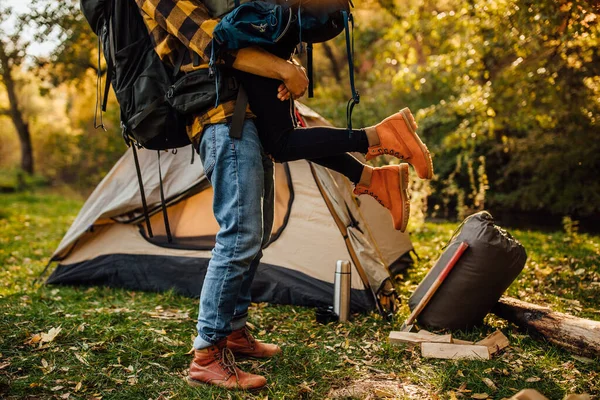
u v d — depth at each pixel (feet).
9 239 24.30
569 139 32.09
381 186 8.15
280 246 13.06
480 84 28.68
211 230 14.02
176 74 7.22
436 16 25.27
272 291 12.87
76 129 67.87
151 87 7.16
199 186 13.73
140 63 7.27
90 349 9.16
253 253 7.36
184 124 7.49
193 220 14.15
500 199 36.35
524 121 29.89
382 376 8.39
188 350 9.25
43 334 9.57
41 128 86.22
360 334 10.52
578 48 20.72
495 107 27.12
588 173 33.50
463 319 10.35
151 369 8.53
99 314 11.19
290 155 7.31
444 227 25.58
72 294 13.57
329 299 12.39
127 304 12.54
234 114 7.01
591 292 12.94
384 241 15.24
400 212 8.24
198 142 7.47
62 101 82.64
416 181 26.45
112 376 8.25
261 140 7.36
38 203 47.65
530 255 17.44
